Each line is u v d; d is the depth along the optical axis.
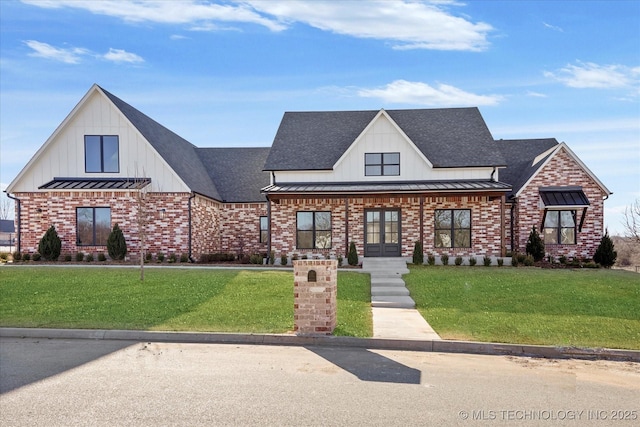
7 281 16.84
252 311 12.75
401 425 5.89
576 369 8.70
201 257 25.50
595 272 20.84
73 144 25.06
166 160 24.59
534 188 25.20
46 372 7.93
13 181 24.58
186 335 10.47
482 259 24.25
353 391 7.12
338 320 11.97
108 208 24.48
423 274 19.80
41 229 24.45
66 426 5.71
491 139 26.73
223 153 32.56
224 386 7.26
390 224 25.28
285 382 7.50
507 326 11.61
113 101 24.94
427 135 27.55
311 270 10.73
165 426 5.74
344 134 28.05
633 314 13.08
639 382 7.95
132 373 7.90
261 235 28.64
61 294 14.75
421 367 8.59
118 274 18.58
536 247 24.06
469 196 23.22
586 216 25.06
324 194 23.16
